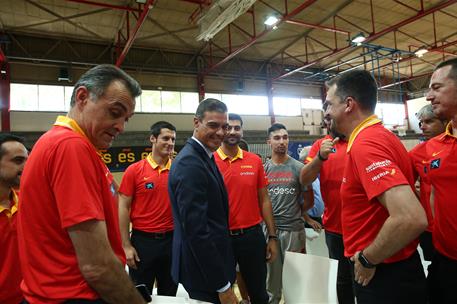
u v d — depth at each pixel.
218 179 1.55
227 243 1.51
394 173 0.98
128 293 0.90
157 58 8.99
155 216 2.27
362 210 1.13
